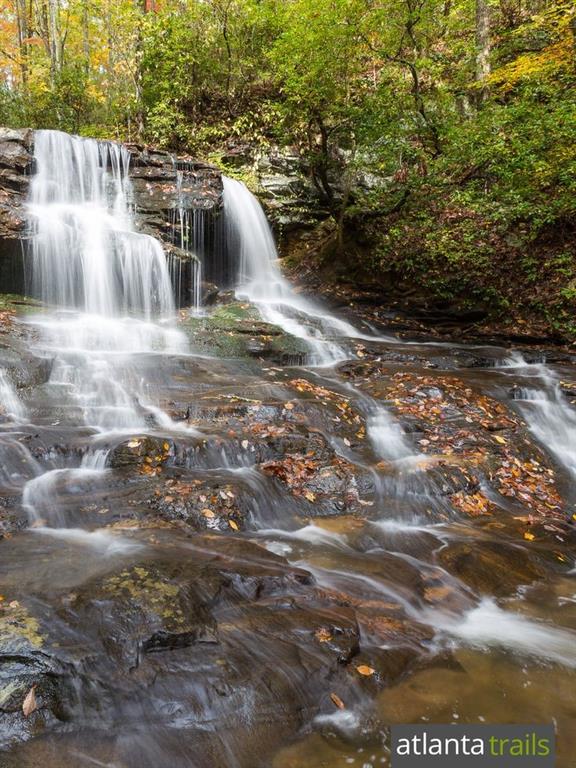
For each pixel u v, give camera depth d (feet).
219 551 12.62
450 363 32.27
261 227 49.11
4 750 7.00
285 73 43.16
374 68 47.32
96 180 39.04
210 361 26.71
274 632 9.78
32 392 20.26
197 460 17.04
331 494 17.10
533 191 40.34
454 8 56.65
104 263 33.81
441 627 11.31
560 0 44.52
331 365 29.86
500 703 9.12
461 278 43.62
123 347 27.48
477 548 15.02
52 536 12.67
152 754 7.29
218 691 8.30
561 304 39.50
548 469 21.48
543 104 41.32
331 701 8.66
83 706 7.75
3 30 70.59
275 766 7.47
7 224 31.17
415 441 21.45
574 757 8.04
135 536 12.92
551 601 12.94
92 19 68.18
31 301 31.17
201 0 53.57
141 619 9.25
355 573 12.82
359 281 47.93
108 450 16.42
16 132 36.29
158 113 53.88
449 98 49.67
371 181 54.39
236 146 55.16
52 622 9.01
